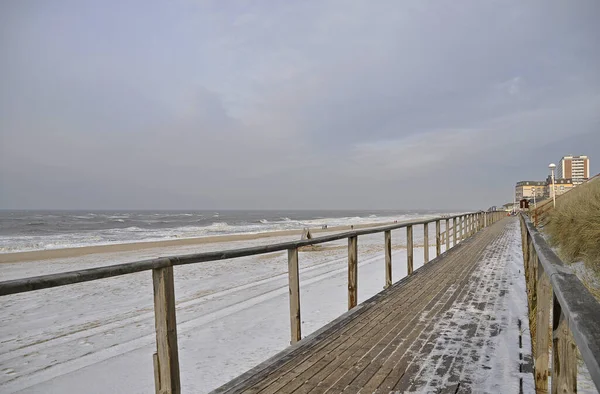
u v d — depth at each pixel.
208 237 28.11
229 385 2.60
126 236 32.53
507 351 3.20
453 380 2.67
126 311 7.75
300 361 3.00
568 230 8.42
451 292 5.41
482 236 15.10
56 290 9.66
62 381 4.65
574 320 1.04
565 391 1.53
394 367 2.89
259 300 8.00
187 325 6.46
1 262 16.27
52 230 41.47
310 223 56.06
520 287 5.72
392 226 6.10
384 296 5.18
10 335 6.35
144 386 4.49
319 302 7.68
